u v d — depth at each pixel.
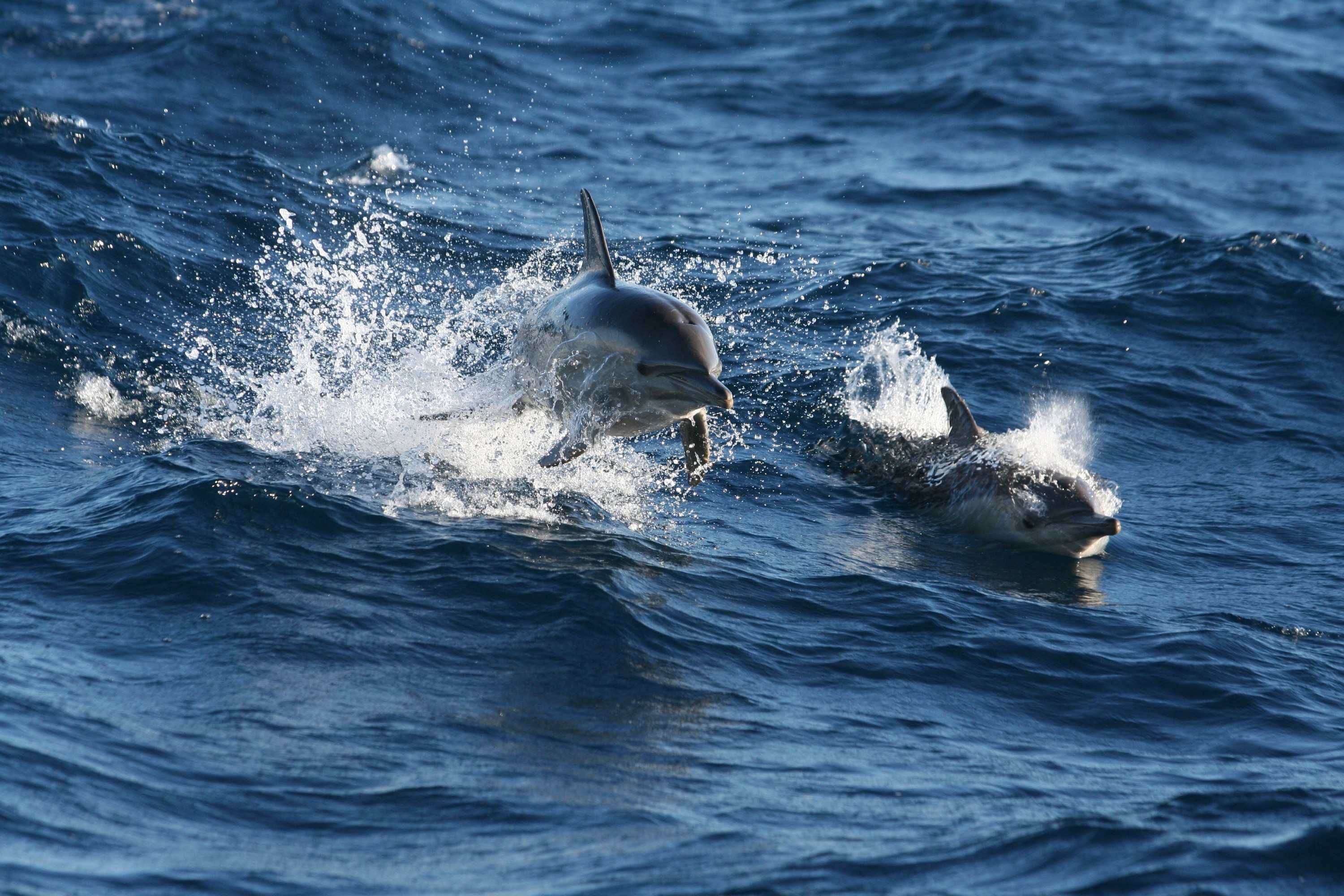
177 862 13.20
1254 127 84.44
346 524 23.16
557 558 22.98
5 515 23.09
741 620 22.08
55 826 13.51
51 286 37.09
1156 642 23.06
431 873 13.48
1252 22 117.00
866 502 30.69
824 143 77.69
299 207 50.81
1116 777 17.56
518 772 15.89
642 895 13.26
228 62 77.31
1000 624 23.42
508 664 18.94
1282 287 48.53
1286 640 23.97
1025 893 13.86
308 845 13.84
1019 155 76.56
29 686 16.58
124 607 19.45
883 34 108.25
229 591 20.11
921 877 14.11
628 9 111.81
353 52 82.56
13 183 45.03
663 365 21.92
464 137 72.62
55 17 85.88
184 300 39.06
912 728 18.91
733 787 16.14
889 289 47.53
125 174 49.31
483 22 98.94
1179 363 42.28
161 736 15.77
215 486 23.30
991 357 41.12
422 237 50.00
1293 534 30.44
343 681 17.81
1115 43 104.94
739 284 47.50
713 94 88.62
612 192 63.31
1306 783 17.45
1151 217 64.31
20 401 30.47
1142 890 13.98
